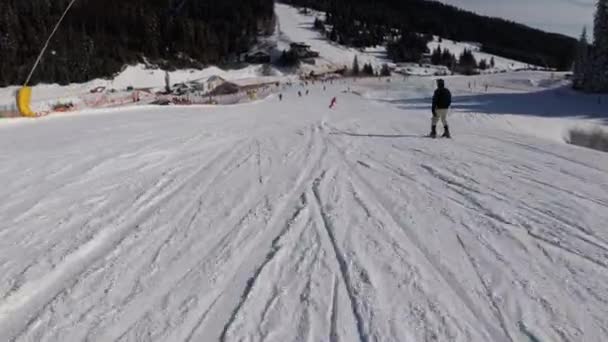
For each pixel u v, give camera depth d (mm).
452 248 4645
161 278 4020
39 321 3389
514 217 5566
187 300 3672
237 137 11641
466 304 3631
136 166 8023
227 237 4891
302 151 9711
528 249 4641
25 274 4059
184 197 6270
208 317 3453
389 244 4715
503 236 4969
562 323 3393
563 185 7160
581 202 6238
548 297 3736
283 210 5727
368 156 9273
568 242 4820
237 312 3506
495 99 59656
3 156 8695
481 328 3330
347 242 4750
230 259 4375
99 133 12070
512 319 3439
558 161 9242
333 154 9414
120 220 5383
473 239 4879
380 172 7816
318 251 4531
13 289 3807
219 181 7117
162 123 14906
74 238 4836
